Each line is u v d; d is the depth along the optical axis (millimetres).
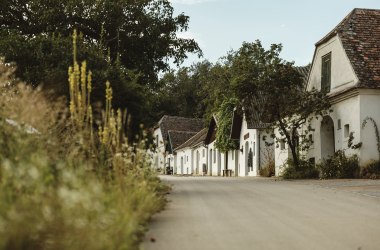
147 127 16141
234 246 7047
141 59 31125
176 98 91500
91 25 29609
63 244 4340
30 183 4727
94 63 17609
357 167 24000
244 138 43375
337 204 12266
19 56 18797
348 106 24938
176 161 74688
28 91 8250
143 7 29984
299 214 10453
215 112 58250
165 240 7473
